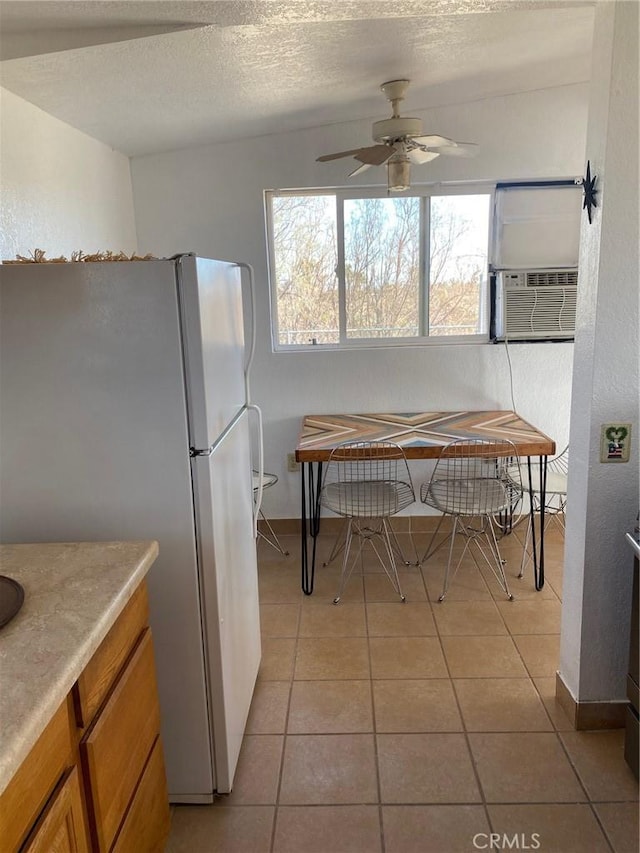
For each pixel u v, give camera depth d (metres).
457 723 2.18
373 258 3.64
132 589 1.38
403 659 2.57
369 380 3.70
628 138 1.76
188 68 2.09
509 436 3.12
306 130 3.42
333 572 3.38
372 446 2.96
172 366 1.58
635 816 1.78
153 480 1.65
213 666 1.77
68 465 1.64
